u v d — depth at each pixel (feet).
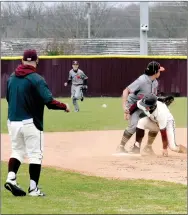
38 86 50.85
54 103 51.21
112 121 128.26
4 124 121.49
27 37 282.56
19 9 280.72
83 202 48.34
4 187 54.29
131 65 214.90
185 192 53.01
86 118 135.74
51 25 291.17
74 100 155.43
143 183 57.98
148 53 266.36
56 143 91.97
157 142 91.91
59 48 265.34
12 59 207.41
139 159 74.38
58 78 213.25
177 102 182.29
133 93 77.97
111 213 43.50
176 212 44.14
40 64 211.82
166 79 214.07
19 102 51.03
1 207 45.39
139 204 47.44
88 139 96.94
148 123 76.95
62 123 124.67
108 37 302.86
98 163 71.41
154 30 298.76
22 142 52.16
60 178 61.11
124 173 64.44
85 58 213.66
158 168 67.56
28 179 60.44
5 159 74.13
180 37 291.58
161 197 50.62
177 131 106.52
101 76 214.69
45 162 72.69
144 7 247.50
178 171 65.31
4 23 274.36
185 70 214.90
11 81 51.39
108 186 56.34
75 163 71.61
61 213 43.29
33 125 51.21
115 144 90.27
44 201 48.75
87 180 59.88
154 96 74.95
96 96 214.90
